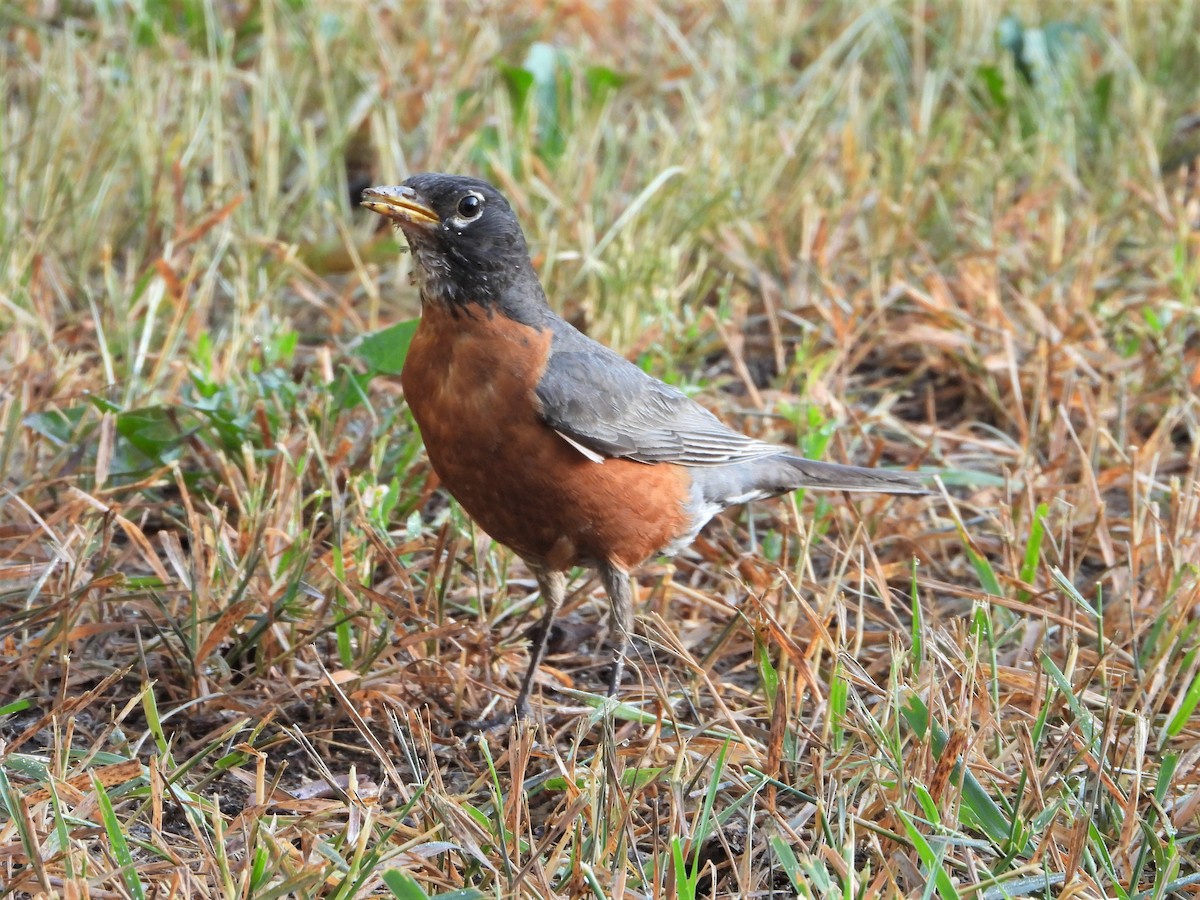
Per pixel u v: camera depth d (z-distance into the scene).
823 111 14.62
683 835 6.12
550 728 7.72
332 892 5.89
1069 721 7.32
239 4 15.94
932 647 6.89
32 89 13.85
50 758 6.79
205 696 7.39
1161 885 5.86
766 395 10.93
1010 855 6.04
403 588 8.27
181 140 12.80
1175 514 8.55
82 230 12.00
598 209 12.73
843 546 9.16
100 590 7.82
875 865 6.22
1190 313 11.24
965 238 12.91
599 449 7.67
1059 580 7.64
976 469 10.39
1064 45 15.83
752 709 7.60
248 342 10.48
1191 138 15.29
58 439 9.01
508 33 16.39
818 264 12.24
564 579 8.45
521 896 5.77
